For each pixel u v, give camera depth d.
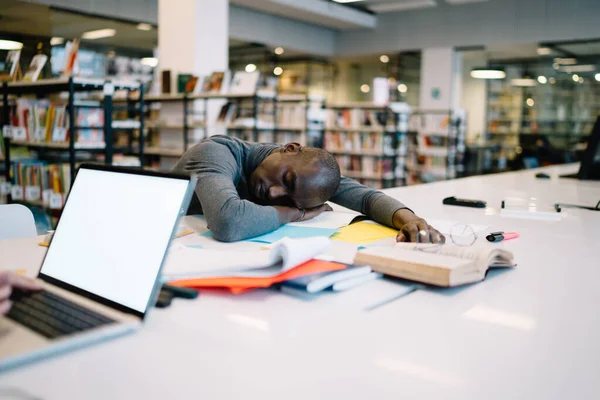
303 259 1.01
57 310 0.79
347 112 8.19
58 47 10.16
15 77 4.74
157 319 0.81
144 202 0.88
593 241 1.52
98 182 1.01
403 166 8.37
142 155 4.61
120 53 11.92
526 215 1.94
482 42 10.00
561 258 1.30
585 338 0.79
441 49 10.48
